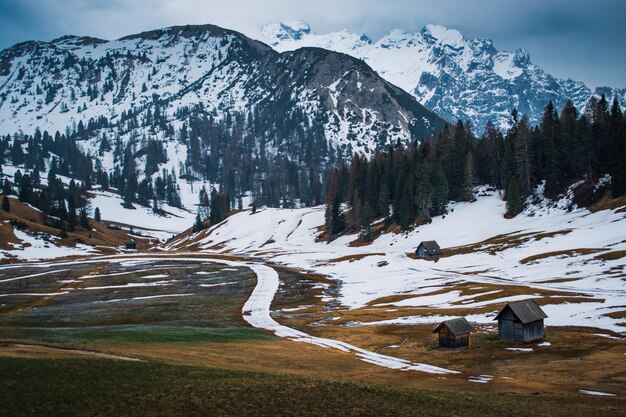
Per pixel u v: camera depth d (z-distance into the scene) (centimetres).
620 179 16812
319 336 8781
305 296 13375
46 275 17838
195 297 13400
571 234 15662
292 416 3791
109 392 3947
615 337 7444
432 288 12862
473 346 7588
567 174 19862
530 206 19512
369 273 16288
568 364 6266
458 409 4181
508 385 5453
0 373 4103
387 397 4422
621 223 15262
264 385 4484
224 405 3894
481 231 18938
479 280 13225
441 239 19238
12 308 12131
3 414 3372
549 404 4472
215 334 8450
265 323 10112
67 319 10488
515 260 14800
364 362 6775
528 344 7469
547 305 9731
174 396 3994
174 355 6072
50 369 4350
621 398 4816
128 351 6000
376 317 10281
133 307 12006
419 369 6384
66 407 3584
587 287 11012
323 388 4544
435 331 7588
